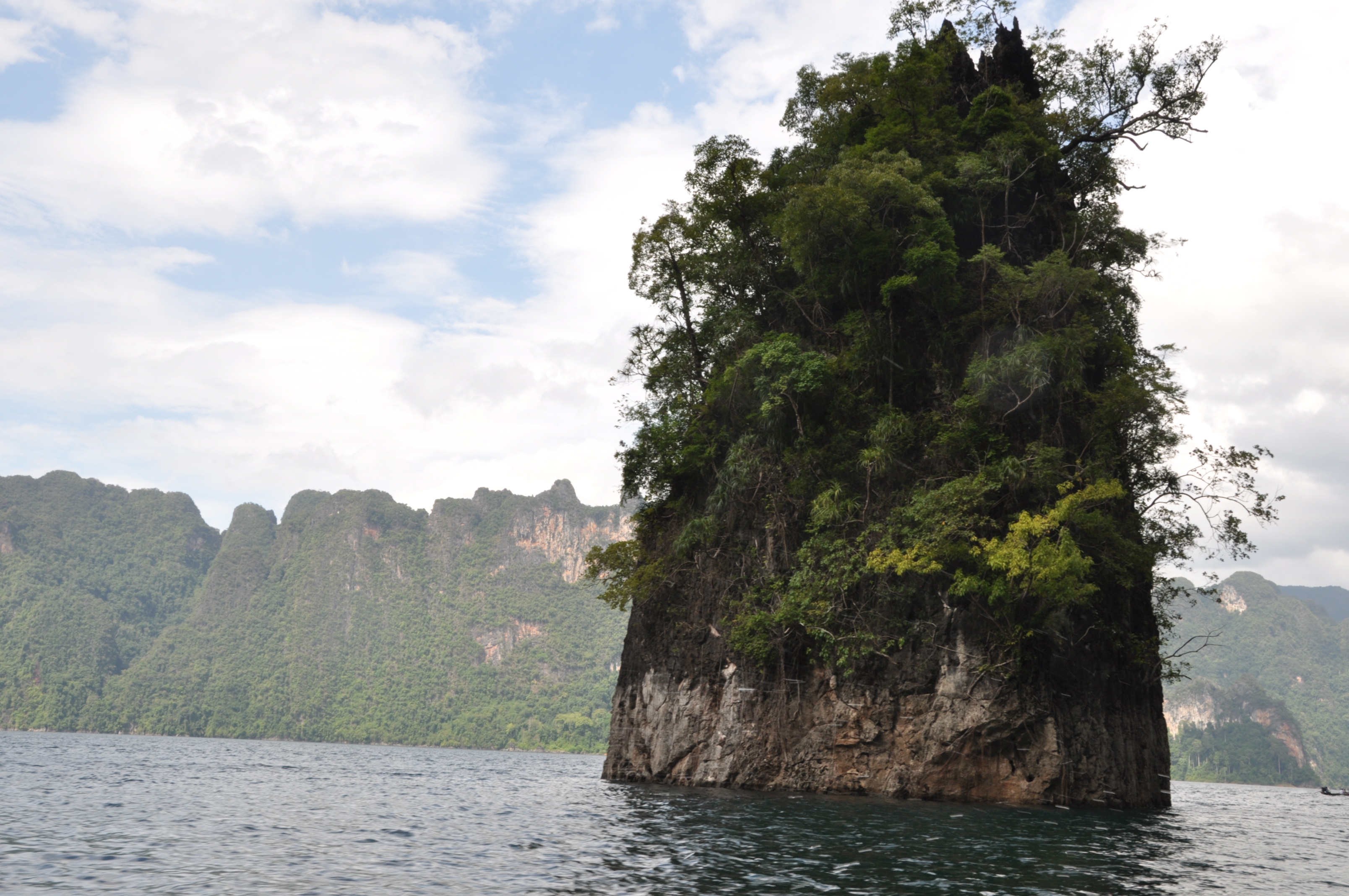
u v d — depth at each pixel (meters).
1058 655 37.22
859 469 40.62
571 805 33.97
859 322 42.81
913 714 37.00
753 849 21.72
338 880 17.45
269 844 22.39
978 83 51.41
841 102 51.94
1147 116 50.03
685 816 29.00
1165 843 26.55
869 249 41.28
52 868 18.20
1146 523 41.59
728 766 40.78
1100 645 39.03
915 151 45.72
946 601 37.50
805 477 41.62
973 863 20.44
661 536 48.84
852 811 30.73
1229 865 22.66
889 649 37.97
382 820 28.59
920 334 42.88
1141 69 49.38
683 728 43.50
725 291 51.66
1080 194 52.06
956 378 41.69
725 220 50.06
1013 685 35.97
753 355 43.53
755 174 49.66
